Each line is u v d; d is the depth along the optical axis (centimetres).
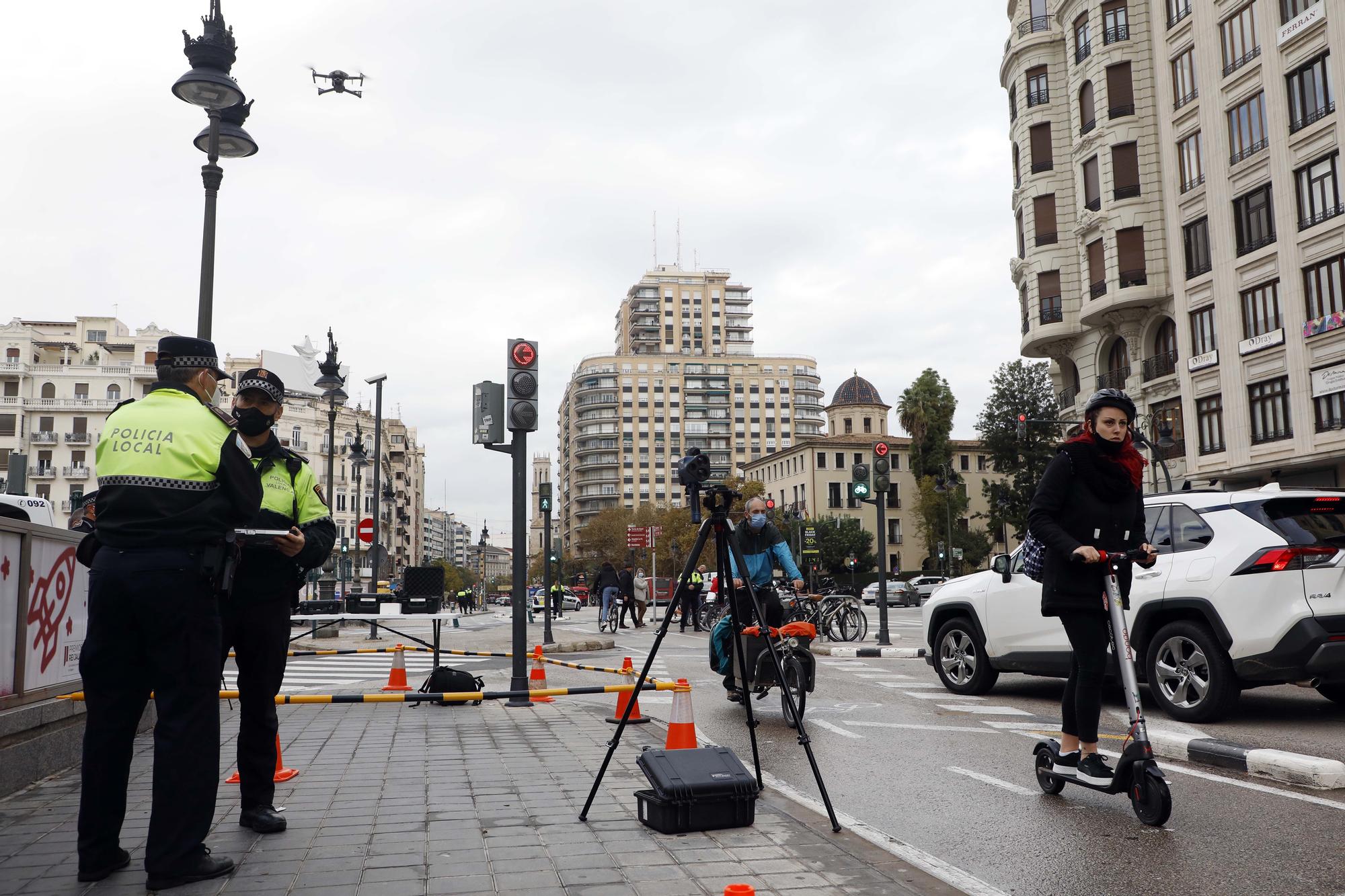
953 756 717
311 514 494
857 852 431
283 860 420
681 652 1833
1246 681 791
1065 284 4084
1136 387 3762
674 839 454
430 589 1148
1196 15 3341
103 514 402
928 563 7825
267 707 482
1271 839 476
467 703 984
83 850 394
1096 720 541
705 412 15775
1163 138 3541
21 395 8944
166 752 391
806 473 9500
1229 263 3198
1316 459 2858
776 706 1006
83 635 676
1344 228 2780
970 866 438
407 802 533
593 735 779
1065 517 525
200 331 1089
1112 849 462
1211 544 827
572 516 16225
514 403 966
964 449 9181
